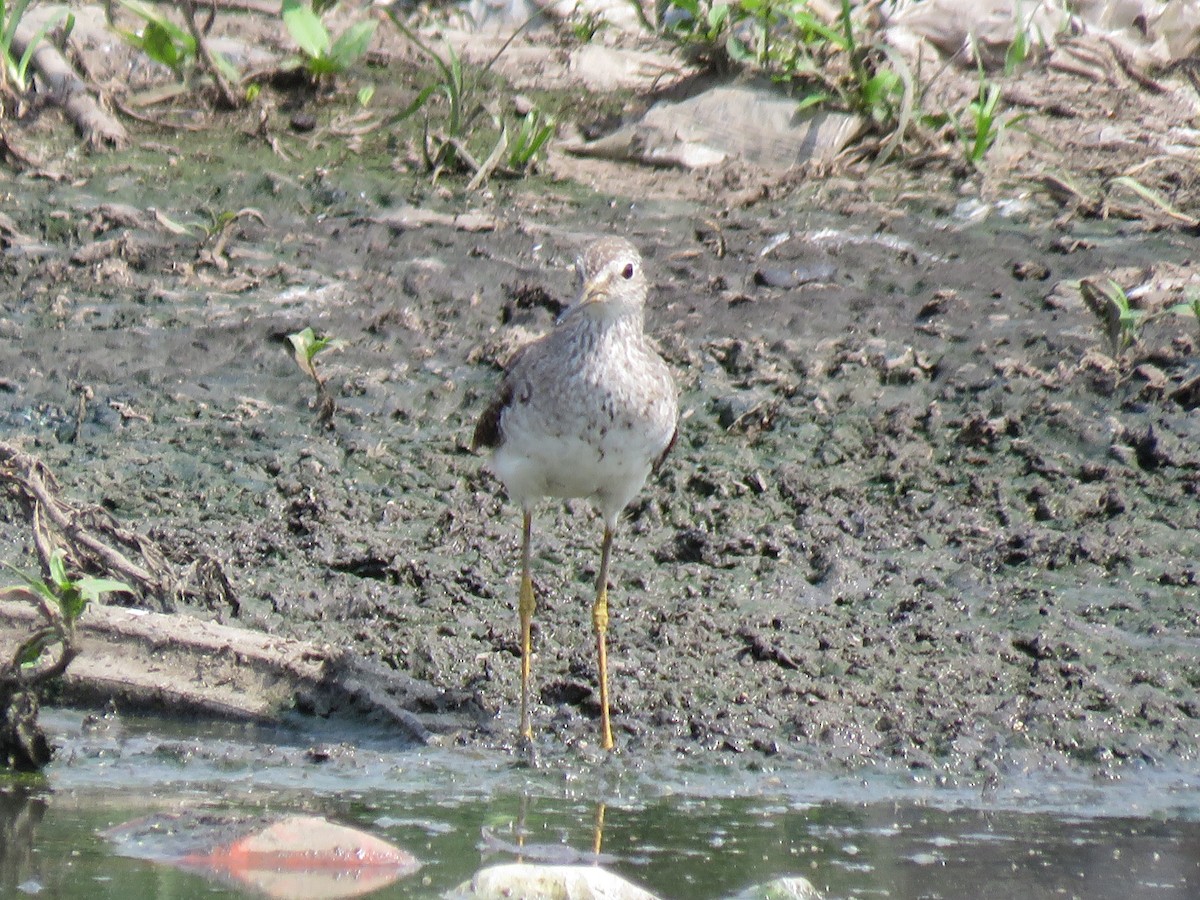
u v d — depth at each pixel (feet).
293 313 48.49
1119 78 62.69
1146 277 49.21
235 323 47.78
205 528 39.50
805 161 56.85
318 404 44.50
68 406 44.09
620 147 57.82
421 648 35.63
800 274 50.37
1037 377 44.78
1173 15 65.67
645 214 54.24
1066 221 53.42
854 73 57.82
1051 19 63.46
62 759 31.91
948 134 58.23
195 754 32.24
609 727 33.14
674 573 38.81
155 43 58.34
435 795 30.58
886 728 33.14
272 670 34.32
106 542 38.09
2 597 31.30
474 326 48.29
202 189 54.95
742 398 44.01
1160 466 41.42
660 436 34.04
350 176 56.08
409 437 43.55
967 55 62.08
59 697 34.42
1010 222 53.62
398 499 41.11
